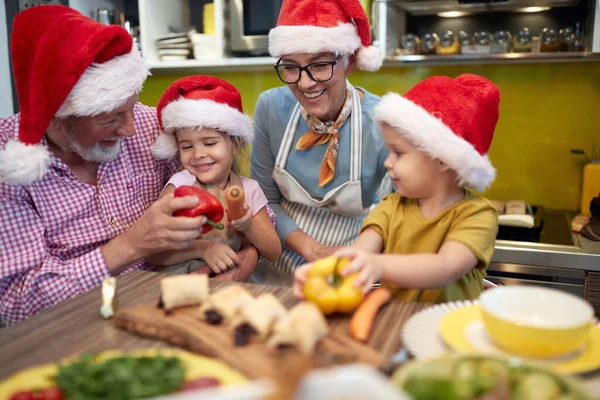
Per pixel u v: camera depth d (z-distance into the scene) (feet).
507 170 7.60
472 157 3.33
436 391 1.74
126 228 4.43
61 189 4.12
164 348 2.46
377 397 1.45
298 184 4.97
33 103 3.55
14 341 2.53
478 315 2.63
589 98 7.09
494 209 3.58
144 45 7.54
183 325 2.48
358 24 4.59
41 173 3.69
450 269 3.20
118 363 2.10
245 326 2.42
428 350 2.29
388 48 6.77
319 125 4.78
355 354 2.24
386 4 6.45
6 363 2.33
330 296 2.68
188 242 3.89
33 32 3.58
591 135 7.18
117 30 3.64
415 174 3.50
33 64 3.50
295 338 2.25
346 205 4.88
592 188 6.78
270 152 5.30
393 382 1.75
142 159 4.69
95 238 4.26
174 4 8.17
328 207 4.98
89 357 2.19
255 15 7.18
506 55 6.54
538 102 7.29
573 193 7.36
